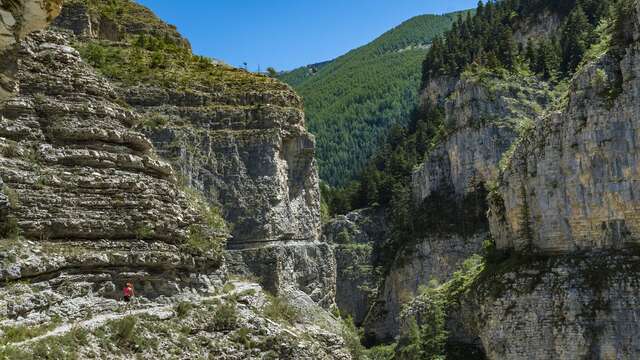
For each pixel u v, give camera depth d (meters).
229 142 64.50
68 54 30.14
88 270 26.91
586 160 61.75
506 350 62.38
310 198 71.56
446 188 126.88
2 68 19.53
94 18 67.56
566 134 63.69
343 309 136.00
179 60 68.69
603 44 68.56
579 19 123.00
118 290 27.81
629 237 59.78
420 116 176.50
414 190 136.38
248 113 66.56
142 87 62.47
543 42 128.00
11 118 27.41
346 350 37.06
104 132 29.45
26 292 24.03
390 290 124.31
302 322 37.84
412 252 121.19
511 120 112.88
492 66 119.94
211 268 33.59
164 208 30.45
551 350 59.50
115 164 29.33
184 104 64.06
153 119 60.81
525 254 67.06
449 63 170.38
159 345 26.75
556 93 113.88
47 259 25.22
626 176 59.50
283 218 66.25
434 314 71.25
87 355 23.64
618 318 56.50
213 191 62.47
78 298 26.02
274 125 67.00
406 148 164.00
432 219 122.44
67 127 28.50
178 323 28.53
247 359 30.27
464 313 71.19
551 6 156.88
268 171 65.19
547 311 60.50
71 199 27.28
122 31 71.06
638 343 55.28
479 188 116.19
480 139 115.06
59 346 22.84
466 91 119.56
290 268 65.56
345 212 159.00
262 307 34.56
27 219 25.73
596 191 61.09
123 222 28.48
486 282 68.12
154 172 31.27
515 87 115.69
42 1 18.50
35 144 27.50
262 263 62.56
